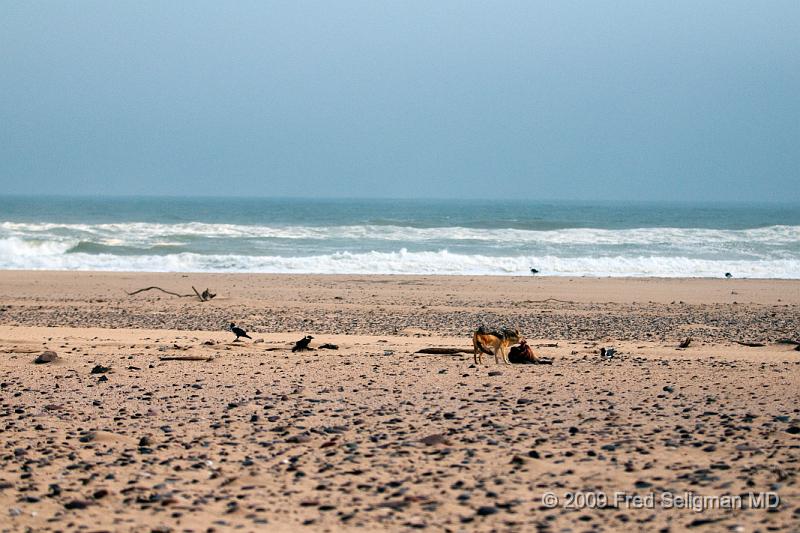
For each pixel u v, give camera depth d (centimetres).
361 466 1738
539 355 3669
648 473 1652
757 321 5441
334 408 2422
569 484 1578
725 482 1573
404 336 4434
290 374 3094
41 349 3716
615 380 2948
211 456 1833
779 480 1585
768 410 2359
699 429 2077
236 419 2253
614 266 9350
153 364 3325
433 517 1388
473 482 1606
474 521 1366
